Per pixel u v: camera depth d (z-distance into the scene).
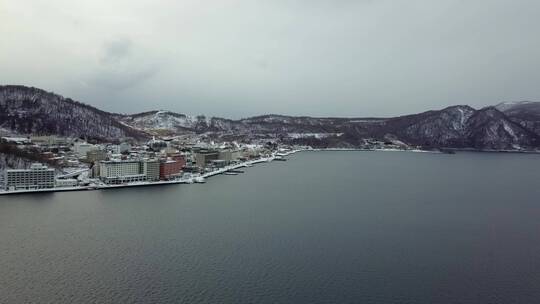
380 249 175.00
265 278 142.25
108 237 188.88
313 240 187.25
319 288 134.62
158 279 140.25
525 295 131.62
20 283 135.62
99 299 125.00
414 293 132.12
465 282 141.12
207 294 129.25
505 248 178.75
